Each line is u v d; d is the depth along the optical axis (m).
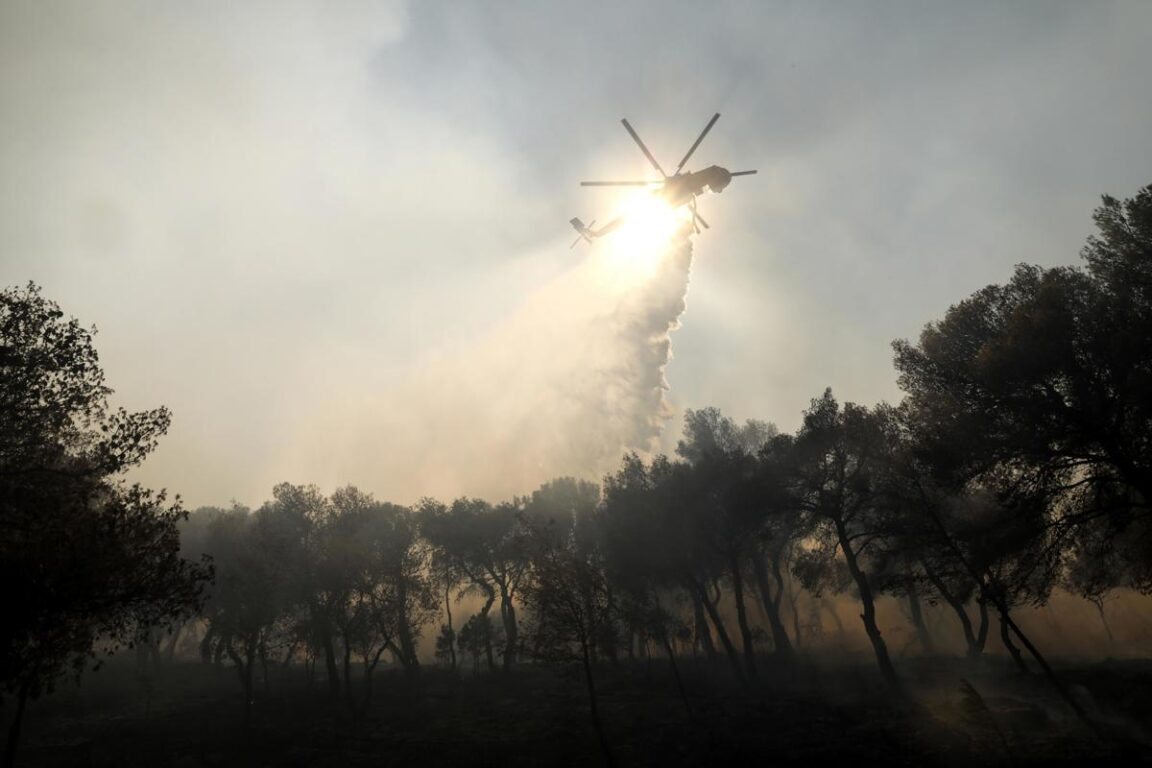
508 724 32.16
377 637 39.28
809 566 39.16
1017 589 26.30
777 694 35.75
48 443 16.62
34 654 14.91
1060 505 25.38
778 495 35.62
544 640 25.89
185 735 31.69
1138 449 22.64
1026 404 23.92
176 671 53.97
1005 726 23.22
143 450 17.05
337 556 38.12
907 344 28.69
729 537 40.81
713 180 36.31
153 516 16.64
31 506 15.45
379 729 32.28
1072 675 29.11
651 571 41.25
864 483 33.47
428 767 24.67
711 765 22.41
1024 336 23.56
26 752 29.17
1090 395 23.25
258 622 34.03
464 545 56.06
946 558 29.17
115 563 15.27
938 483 27.17
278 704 39.22
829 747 22.69
